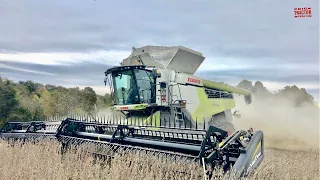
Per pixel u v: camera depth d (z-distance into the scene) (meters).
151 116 7.27
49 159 4.61
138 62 8.95
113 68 8.10
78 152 5.02
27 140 6.27
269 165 5.36
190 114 7.97
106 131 5.80
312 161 6.78
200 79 8.78
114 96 8.30
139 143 4.86
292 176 5.04
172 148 4.40
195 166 3.82
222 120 9.98
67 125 6.02
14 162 4.52
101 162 4.68
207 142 4.01
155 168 4.07
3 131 7.23
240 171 3.79
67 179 3.84
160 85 7.39
